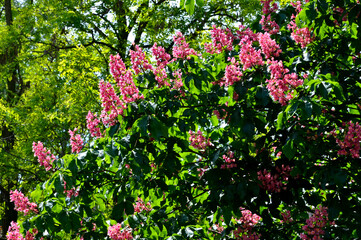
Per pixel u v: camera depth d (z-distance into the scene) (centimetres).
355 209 379
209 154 431
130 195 443
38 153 432
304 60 420
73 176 387
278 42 440
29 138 1270
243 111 383
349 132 367
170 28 1336
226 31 469
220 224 498
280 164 413
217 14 1380
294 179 412
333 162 384
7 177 1313
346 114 390
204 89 432
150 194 451
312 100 324
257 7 1301
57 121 1232
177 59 419
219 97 416
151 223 441
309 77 414
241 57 374
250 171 404
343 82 405
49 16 1322
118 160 383
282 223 502
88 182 432
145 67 419
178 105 407
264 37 377
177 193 457
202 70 415
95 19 1318
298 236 485
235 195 408
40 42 1388
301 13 383
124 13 1387
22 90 1648
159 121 357
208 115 453
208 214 485
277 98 350
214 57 461
